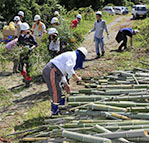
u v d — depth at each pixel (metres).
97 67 8.12
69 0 36.16
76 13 21.55
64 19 7.57
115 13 33.12
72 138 3.66
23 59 6.58
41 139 3.91
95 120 4.00
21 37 6.61
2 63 6.57
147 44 10.60
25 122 4.85
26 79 6.87
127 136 3.46
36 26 8.49
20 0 22.80
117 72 6.09
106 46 11.72
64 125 3.98
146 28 13.56
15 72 8.37
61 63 4.46
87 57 9.87
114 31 16.88
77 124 3.94
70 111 4.52
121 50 10.34
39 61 6.41
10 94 5.54
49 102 5.75
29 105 5.70
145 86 4.96
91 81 5.86
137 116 3.95
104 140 3.38
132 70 6.87
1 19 23.05
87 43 12.84
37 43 6.72
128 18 27.20
